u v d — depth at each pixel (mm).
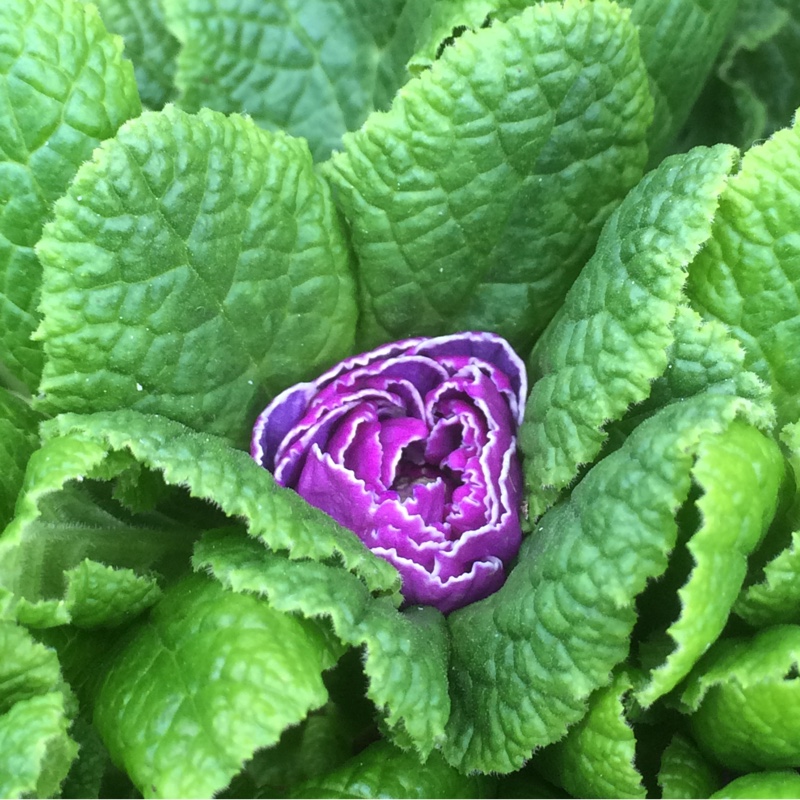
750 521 88
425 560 107
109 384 102
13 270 105
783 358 106
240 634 90
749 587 97
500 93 106
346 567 97
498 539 108
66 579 98
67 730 95
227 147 104
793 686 89
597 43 107
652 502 91
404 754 102
